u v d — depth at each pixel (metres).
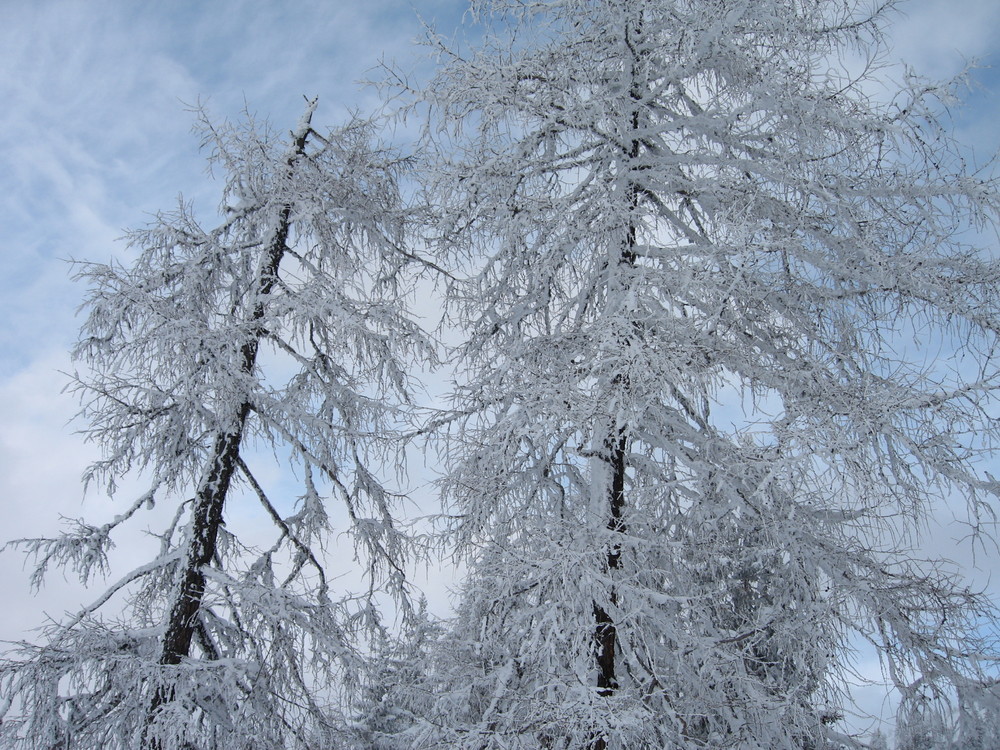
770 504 5.82
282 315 8.19
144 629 7.00
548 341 6.54
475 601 6.65
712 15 6.24
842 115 6.09
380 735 7.88
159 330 6.97
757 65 6.40
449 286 8.13
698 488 6.45
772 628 6.12
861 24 6.62
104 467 7.32
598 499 6.23
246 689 6.94
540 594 6.05
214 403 7.47
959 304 6.06
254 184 8.48
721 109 6.63
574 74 6.67
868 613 5.91
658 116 7.55
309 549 8.38
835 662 5.82
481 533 6.57
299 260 8.82
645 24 7.14
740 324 6.36
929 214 6.32
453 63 6.84
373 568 8.80
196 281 8.07
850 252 6.50
